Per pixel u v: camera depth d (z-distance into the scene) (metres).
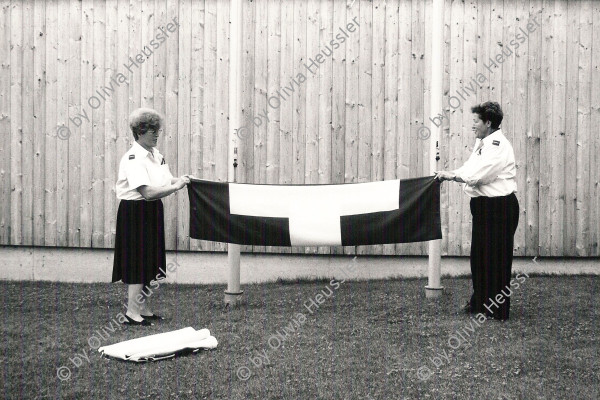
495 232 6.10
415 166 8.16
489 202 6.14
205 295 7.41
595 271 8.26
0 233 8.47
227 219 6.62
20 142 8.44
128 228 6.00
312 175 8.21
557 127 8.13
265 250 8.25
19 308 6.68
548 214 8.16
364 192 6.52
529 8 8.08
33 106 8.40
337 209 6.54
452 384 4.40
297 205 6.58
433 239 6.40
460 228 8.14
